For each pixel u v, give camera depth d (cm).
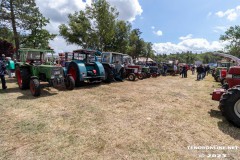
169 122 400
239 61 480
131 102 575
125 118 421
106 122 393
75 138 315
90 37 2191
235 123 373
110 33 2128
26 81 714
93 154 266
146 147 289
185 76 1736
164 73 1966
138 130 354
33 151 271
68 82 755
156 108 512
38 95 621
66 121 394
